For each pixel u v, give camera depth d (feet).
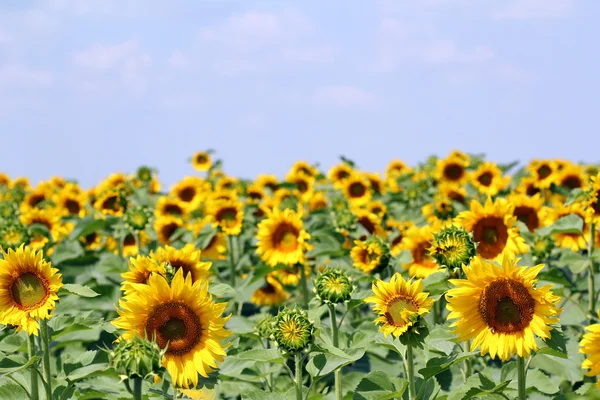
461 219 13.60
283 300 17.33
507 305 10.75
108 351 10.37
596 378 13.39
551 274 14.39
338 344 12.34
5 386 11.89
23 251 11.36
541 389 11.68
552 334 10.87
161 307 10.76
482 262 10.78
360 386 11.60
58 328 12.10
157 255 12.39
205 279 12.47
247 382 13.43
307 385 14.05
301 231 15.78
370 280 14.57
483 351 10.72
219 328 10.78
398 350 11.78
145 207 18.58
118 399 11.41
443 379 13.14
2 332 12.86
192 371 10.67
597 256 14.53
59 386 12.05
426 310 11.17
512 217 13.48
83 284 15.61
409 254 14.66
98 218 19.06
